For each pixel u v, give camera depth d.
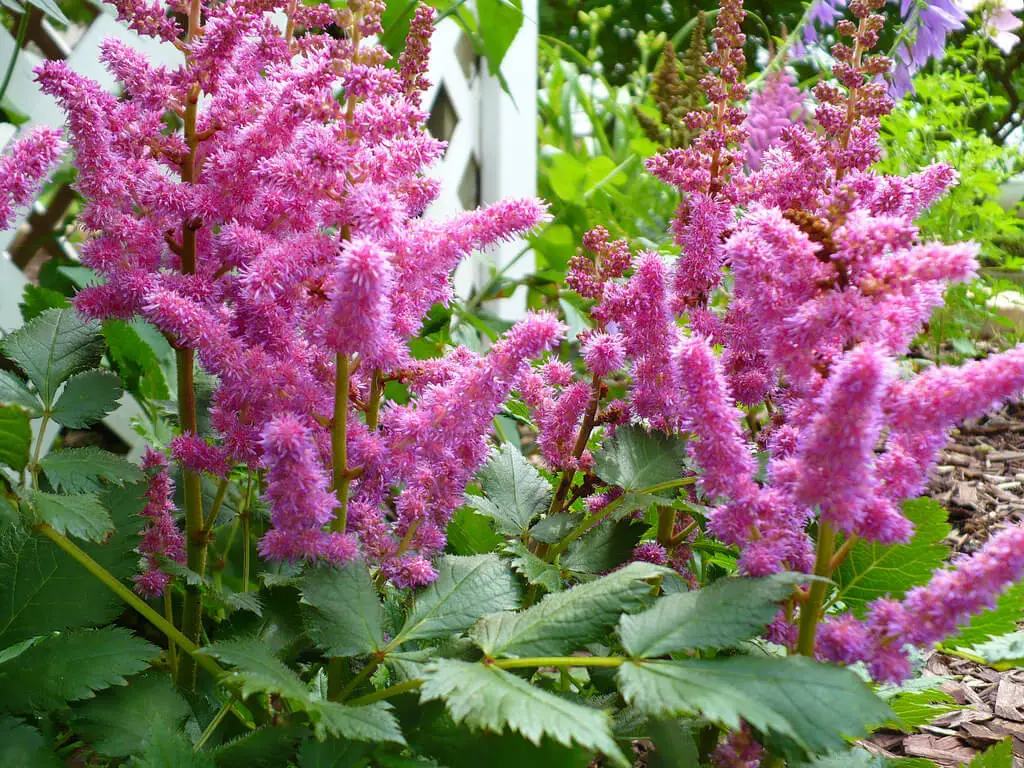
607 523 0.49
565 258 1.02
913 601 0.34
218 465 0.45
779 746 0.32
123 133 0.45
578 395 0.51
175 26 0.46
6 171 0.40
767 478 0.44
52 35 0.83
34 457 0.43
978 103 1.16
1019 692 0.63
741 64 0.49
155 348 0.75
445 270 0.41
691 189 0.48
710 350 0.36
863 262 0.35
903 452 0.36
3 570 0.43
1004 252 1.19
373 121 0.39
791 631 0.39
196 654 0.37
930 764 0.45
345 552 0.40
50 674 0.40
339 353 0.39
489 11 0.81
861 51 0.48
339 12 0.40
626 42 1.92
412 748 0.39
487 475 0.52
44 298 0.64
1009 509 0.88
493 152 1.19
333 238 0.40
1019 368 0.33
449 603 0.42
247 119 0.46
